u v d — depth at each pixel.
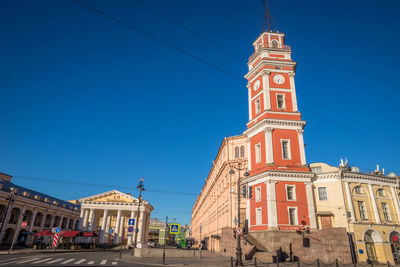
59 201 79.00
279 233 29.83
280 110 36.88
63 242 54.81
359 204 34.03
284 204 31.67
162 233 117.94
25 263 20.47
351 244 31.00
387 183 36.78
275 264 24.47
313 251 27.09
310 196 32.66
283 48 41.06
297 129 36.06
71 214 80.00
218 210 54.09
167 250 31.98
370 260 31.17
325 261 26.22
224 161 48.19
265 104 37.31
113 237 78.75
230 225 41.78
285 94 38.22
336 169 35.88
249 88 41.88
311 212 31.88
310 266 24.27
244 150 47.03
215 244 51.78
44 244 49.62
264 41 42.22
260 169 34.66
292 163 34.12
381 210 34.78
